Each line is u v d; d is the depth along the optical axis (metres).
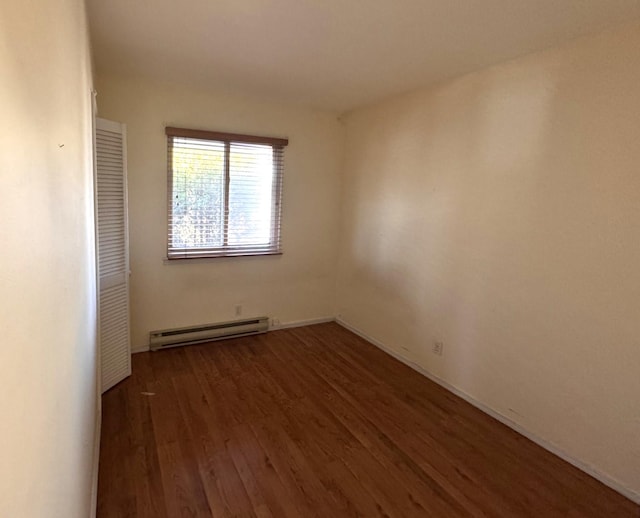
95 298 2.18
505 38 2.13
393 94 3.33
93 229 2.12
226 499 1.87
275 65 2.71
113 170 2.65
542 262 2.34
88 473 1.56
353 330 4.18
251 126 3.65
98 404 2.29
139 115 3.18
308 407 2.70
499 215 2.58
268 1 1.84
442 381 3.07
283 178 3.91
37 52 0.58
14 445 0.45
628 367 1.99
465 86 2.77
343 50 2.41
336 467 2.12
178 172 3.42
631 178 1.94
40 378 0.60
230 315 3.88
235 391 2.87
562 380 2.27
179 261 3.53
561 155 2.21
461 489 2.01
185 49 2.47
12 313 0.44
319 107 3.87
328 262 4.34
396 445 2.34
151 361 3.29
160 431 2.36
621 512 1.90
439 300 3.08
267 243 3.96
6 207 0.41
